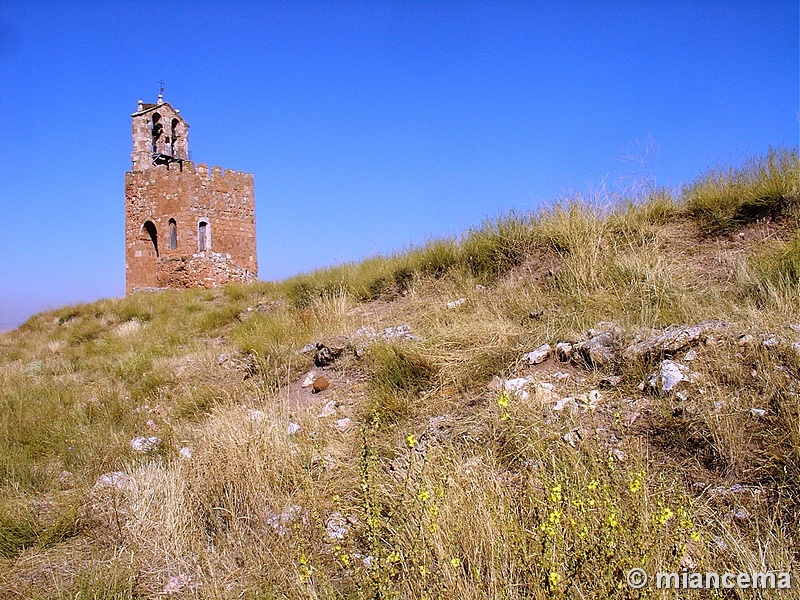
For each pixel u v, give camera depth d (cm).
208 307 1567
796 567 269
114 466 533
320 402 613
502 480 362
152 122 3266
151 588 343
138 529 402
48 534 406
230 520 404
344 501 391
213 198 2991
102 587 337
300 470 436
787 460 329
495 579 270
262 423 513
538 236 883
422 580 274
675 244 760
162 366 877
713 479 339
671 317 558
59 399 782
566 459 354
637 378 455
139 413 693
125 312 1675
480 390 521
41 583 356
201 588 334
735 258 669
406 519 329
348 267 1278
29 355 1386
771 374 393
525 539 284
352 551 330
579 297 657
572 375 500
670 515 257
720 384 409
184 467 480
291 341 827
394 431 495
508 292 761
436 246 1020
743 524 305
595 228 818
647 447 372
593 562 254
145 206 3023
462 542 304
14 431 653
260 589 323
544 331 589
